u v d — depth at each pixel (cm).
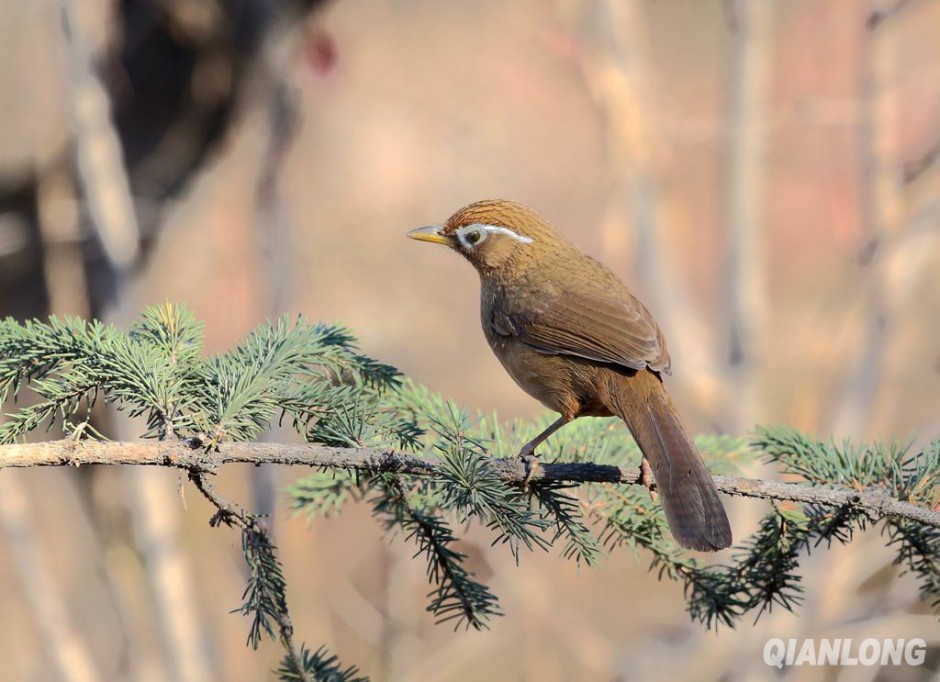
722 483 678
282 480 1272
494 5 2384
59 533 1328
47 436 1237
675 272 1588
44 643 1123
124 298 1174
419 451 688
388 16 2345
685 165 2164
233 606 1298
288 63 1259
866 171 1510
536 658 1366
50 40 1221
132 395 626
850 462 699
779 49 1978
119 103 1255
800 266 2144
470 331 1978
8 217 1266
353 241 2020
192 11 1224
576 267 855
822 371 1672
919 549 679
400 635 1334
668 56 2414
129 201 1174
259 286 1321
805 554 1377
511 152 2269
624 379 776
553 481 698
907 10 1520
